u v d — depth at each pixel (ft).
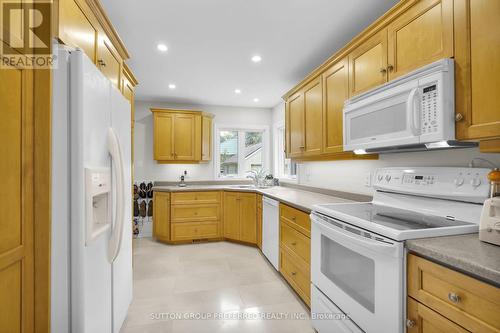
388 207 5.70
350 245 4.40
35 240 3.24
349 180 8.09
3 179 2.72
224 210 12.73
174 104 14.46
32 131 3.19
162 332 5.68
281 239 8.30
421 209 4.98
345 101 6.12
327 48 7.90
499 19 3.16
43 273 3.27
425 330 3.14
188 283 8.07
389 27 4.98
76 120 3.31
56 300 3.31
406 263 3.42
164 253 10.96
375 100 5.04
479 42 3.39
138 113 13.98
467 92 3.54
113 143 4.24
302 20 6.40
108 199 4.24
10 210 2.82
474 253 2.86
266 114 15.79
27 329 3.10
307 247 6.44
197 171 14.76
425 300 3.13
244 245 12.14
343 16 6.24
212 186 14.10
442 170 4.69
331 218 5.07
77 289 3.33
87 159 3.46
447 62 3.70
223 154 15.56
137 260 10.10
